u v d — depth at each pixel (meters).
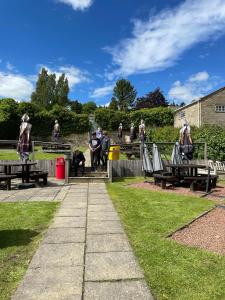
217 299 3.42
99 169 14.08
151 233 5.64
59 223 6.29
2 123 35.44
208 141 15.88
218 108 32.41
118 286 3.69
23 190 10.44
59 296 3.47
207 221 6.44
